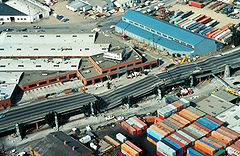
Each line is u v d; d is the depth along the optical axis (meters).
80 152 176.38
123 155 185.62
